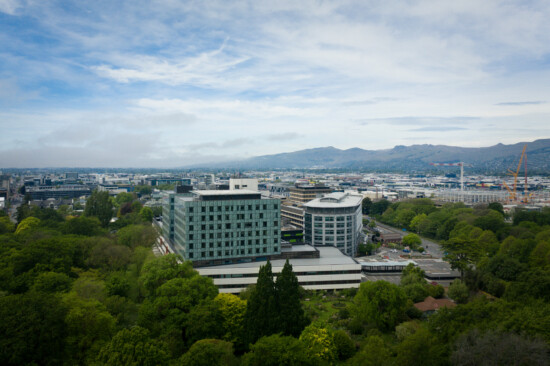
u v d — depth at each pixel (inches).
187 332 4522.6
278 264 7554.1
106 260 7239.2
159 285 5506.9
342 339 4690.0
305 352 4015.8
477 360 3508.9
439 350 3762.3
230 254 7618.1
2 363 3440.0
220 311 4904.0
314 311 6486.2
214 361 3651.6
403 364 3617.1
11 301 4005.9
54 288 5339.6
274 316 4670.3
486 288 7003.0
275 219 7864.2
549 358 3378.4
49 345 3745.1
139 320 4763.8
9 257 6397.6
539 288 5487.2
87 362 3737.7
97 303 4458.7
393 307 5531.5
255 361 3779.5
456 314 4616.1
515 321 4042.8
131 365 3326.8
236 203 7613.2
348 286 7564.0
